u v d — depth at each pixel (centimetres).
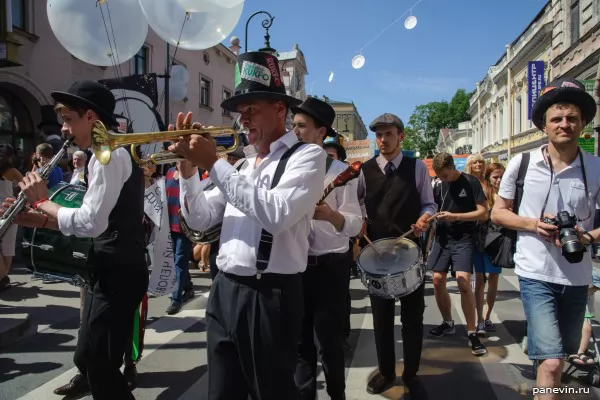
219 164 176
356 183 305
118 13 448
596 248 360
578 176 246
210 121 2144
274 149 201
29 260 257
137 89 692
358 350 437
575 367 373
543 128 263
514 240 292
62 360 394
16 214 231
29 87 1131
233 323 187
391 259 324
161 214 364
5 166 452
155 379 366
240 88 207
